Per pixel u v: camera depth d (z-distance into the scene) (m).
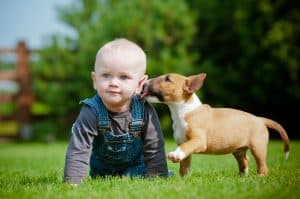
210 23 18.38
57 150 12.70
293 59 15.53
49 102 18.97
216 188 4.34
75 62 19.03
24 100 19.50
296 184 4.56
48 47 19.20
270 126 5.57
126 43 5.07
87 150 5.04
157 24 17.75
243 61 16.61
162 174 5.28
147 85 5.19
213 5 18.25
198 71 17.20
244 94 17.31
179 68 16.94
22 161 9.24
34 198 4.06
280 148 10.66
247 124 5.30
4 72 19.59
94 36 18.33
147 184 4.61
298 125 17.81
